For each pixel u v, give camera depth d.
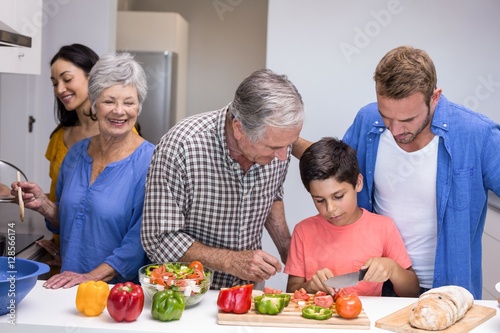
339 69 3.73
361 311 1.83
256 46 6.98
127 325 1.72
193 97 7.08
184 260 2.03
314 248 2.18
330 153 2.04
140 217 2.28
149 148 2.38
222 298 1.78
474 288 2.22
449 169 2.06
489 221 3.25
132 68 2.27
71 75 2.89
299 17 3.71
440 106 2.06
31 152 4.16
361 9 3.68
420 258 2.17
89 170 2.38
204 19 6.96
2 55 2.27
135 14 6.09
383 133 2.14
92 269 2.31
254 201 2.07
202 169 1.99
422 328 1.73
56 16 4.05
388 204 2.18
